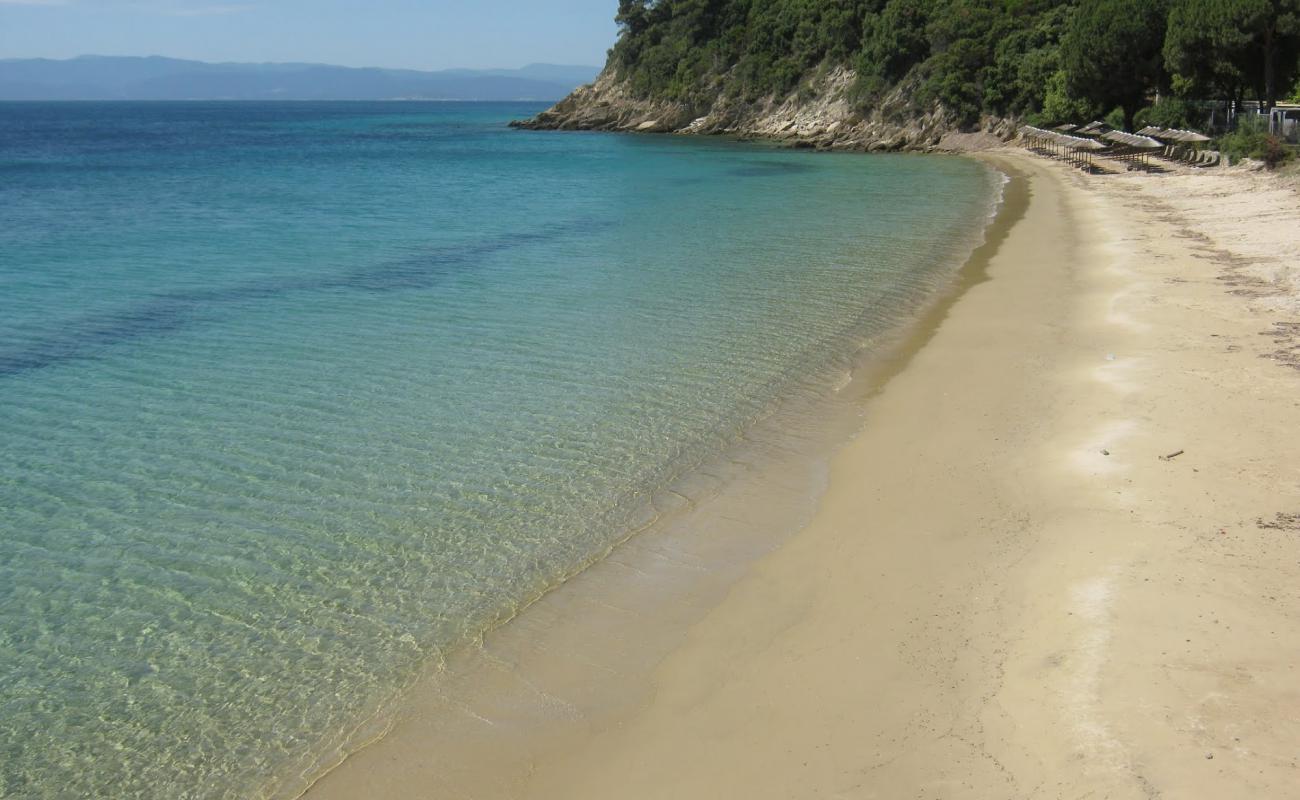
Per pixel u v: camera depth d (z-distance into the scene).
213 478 13.75
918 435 14.91
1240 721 7.58
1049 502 12.04
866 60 100.81
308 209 45.66
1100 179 52.28
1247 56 55.78
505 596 10.64
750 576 10.91
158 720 8.73
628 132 128.50
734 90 118.62
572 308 23.88
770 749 7.91
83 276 28.42
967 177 60.00
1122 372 17.00
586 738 8.28
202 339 21.20
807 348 20.03
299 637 9.93
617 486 13.40
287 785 7.89
